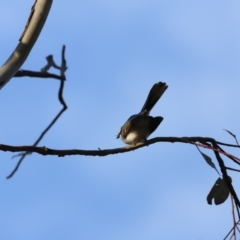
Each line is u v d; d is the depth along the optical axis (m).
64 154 7.54
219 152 8.11
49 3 8.16
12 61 7.83
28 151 7.19
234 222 8.06
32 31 8.04
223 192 8.62
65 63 6.23
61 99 6.26
